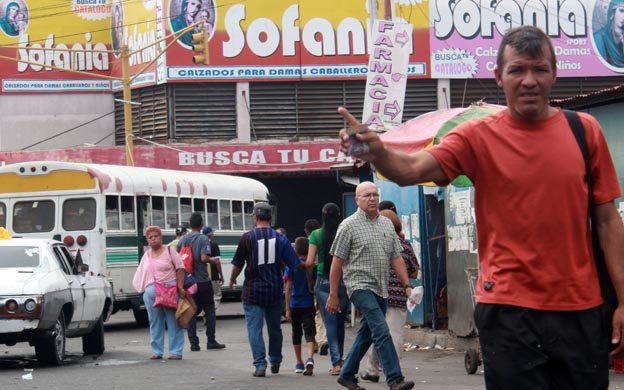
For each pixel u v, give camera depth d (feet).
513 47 15.89
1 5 134.00
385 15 68.08
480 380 41.24
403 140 42.42
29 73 134.72
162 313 54.03
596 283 16.11
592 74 127.54
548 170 15.83
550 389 16.07
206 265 59.26
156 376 45.73
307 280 45.47
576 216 15.88
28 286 47.93
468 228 49.88
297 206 131.64
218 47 124.77
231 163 120.98
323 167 121.39
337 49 126.11
